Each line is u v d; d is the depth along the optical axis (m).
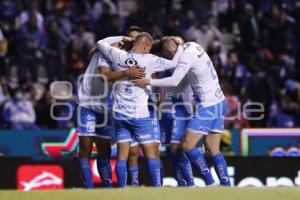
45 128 44.31
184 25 55.59
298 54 56.72
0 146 41.69
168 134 33.00
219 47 54.00
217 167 31.84
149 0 57.81
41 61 49.81
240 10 57.91
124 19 54.25
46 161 37.59
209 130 31.53
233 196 24.77
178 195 24.64
